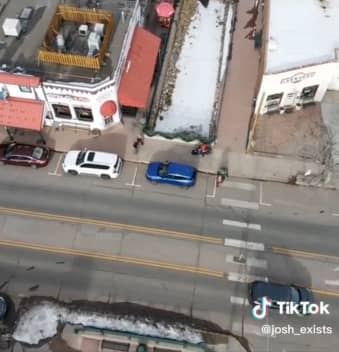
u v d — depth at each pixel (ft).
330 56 154.20
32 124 151.02
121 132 161.17
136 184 150.71
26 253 138.82
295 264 136.26
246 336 126.00
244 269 135.64
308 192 149.07
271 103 162.09
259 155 156.35
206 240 140.36
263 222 143.43
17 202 147.33
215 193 148.87
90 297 131.95
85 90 144.87
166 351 121.49
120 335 123.13
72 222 143.64
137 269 135.85
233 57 178.91
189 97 171.12
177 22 188.96
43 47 148.66
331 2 167.32
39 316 128.77
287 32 160.15
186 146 158.20
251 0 193.88
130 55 160.04
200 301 130.82
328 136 160.35
